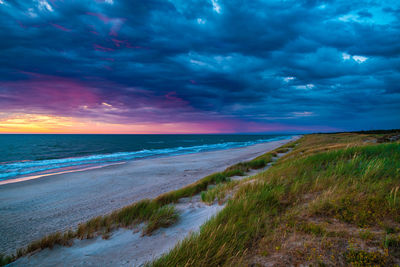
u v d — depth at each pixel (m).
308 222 3.41
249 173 14.30
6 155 38.44
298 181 5.70
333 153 8.58
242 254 2.81
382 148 8.18
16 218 8.72
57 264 3.71
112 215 6.36
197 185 10.43
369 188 4.20
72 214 9.10
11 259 4.23
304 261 2.43
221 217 4.11
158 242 4.21
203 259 2.76
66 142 84.44
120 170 20.73
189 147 62.44
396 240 2.49
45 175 19.70
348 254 2.42
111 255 3.86
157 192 12.43
